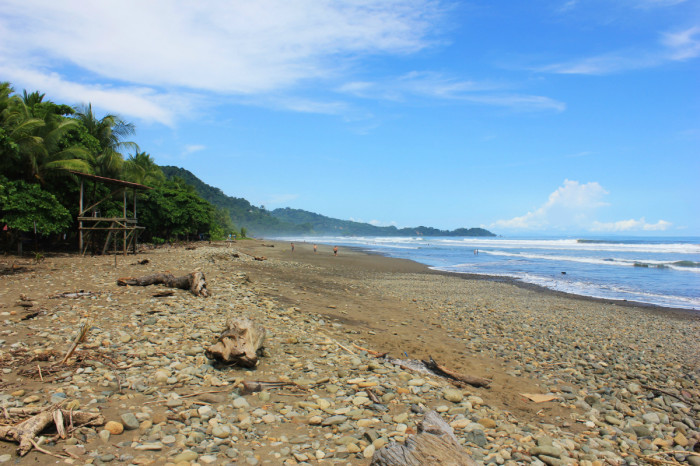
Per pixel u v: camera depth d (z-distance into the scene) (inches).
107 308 398.9
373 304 636.7
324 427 210.4
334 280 906.7
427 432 171.3
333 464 175.0
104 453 167.6
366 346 387.2
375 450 172.6
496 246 3427.7
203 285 508.7
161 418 200.4
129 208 1632.6
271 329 384.8
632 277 1189.7
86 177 1044.5
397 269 1371.8
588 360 415.5
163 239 2140.7
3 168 980.6
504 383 327.9
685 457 224.5
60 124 1095.6
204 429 195.5
